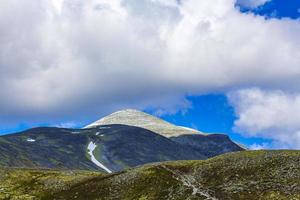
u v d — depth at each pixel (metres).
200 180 91.75
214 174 92.25
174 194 88.25
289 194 80.31
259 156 94.25
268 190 82.88
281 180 85.00
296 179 84.19
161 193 89.81
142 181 95.31
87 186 100.19
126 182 96.62
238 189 85.38
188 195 86.62
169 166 99.38
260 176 87.75
